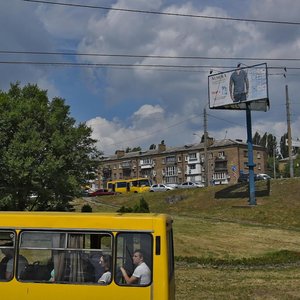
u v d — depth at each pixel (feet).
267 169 419.74
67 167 101.14
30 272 30.30
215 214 142.92
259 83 145.38
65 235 30.32
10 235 30.68
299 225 122.31
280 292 51.24
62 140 96.99
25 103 98.53
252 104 152.56
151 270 29.63
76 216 30.42
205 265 70.69
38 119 98.63
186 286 54.13
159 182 424.05
